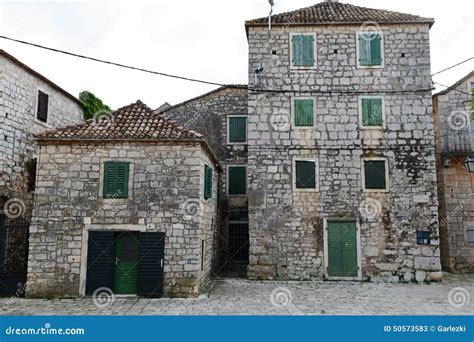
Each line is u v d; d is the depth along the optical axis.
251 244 13.90
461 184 16.42
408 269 13.48
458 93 16.61
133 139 10.94
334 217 13.85
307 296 11.06
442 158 16.48
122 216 10.84
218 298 10.68
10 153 13.02
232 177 17.34
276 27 14.88
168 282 10.66
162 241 10.79
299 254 13.78
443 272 16.09
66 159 11.01
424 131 14.12
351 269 13.60
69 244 10.70
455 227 16.22
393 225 13.74
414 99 14.32
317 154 14.25
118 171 11.01
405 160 14.05
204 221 12.11
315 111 14.45
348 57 14.65
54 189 10.88
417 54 14.50
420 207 13.78
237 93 17.95
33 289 10.50
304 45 14.79
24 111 13.73
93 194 10.91
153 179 11.03
